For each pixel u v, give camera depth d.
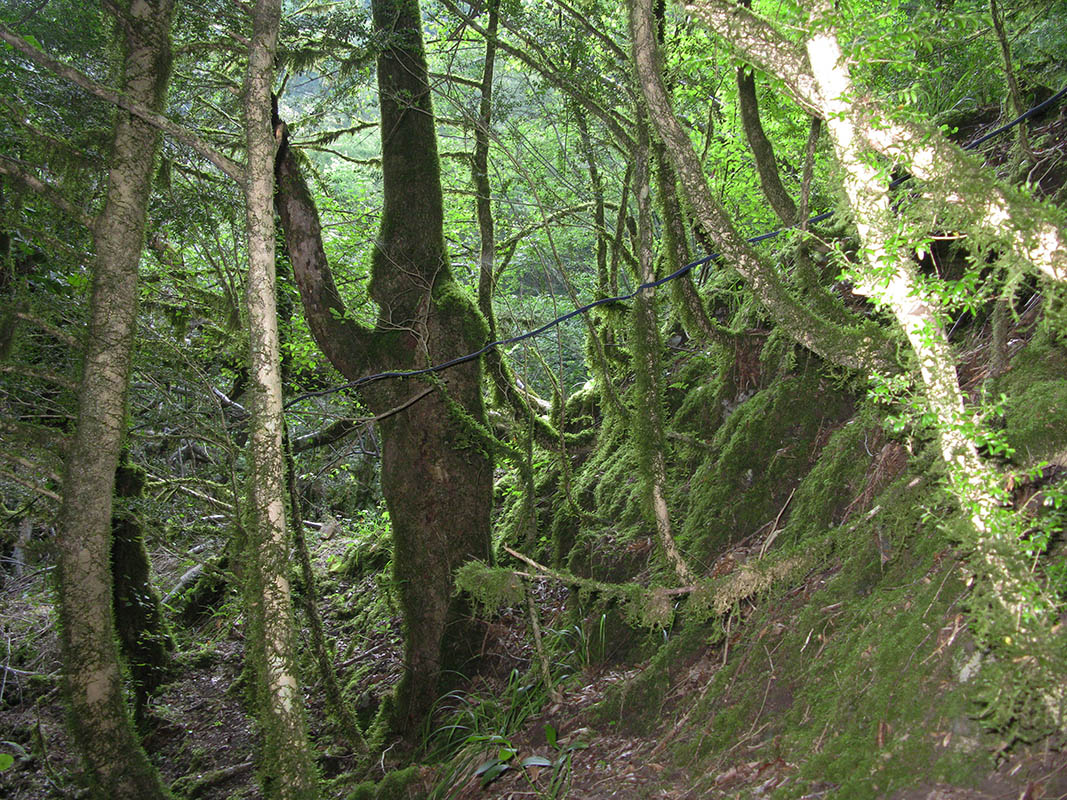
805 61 2.66
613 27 6.46
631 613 3.68
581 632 5.56
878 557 3.72
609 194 7.89
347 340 6.40
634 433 4.76
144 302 7.06
